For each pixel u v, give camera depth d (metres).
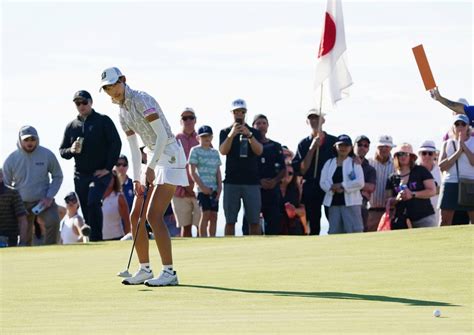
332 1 49.12
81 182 46.56
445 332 16.56
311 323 18.28
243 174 46.28
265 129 48.34
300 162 48.00
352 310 20.64
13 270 30.64
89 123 46.34
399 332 16.62
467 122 42.72
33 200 47.00
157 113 25.66
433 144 48.31
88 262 33.00
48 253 36.81
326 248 33.59
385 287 24.64
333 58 48.75
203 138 48.22
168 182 25.86
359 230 45.75
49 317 20.08
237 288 24.86
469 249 31.80
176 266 30.56
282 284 25.53
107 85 25.56
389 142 47.28
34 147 47.03
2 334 17.55
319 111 47.72
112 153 46.44
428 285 24.91
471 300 22.34
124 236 47.56
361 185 45.56
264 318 19.25
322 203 47.31
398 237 35.00
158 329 17.73
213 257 32.81
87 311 21.03
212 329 17.56
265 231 48.25
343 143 45.66
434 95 32.56
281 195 48.53
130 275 27.95
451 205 42.94
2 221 44.94
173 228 50.00
